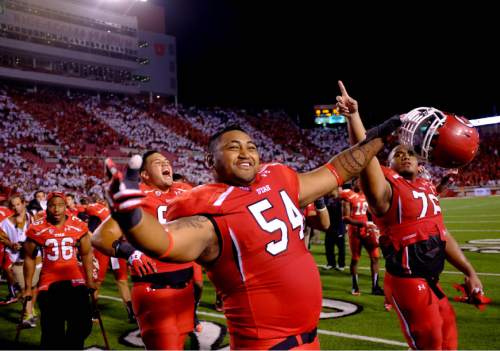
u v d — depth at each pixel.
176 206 1.93
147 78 44.03
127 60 41.38
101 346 4.92
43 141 28.70
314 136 47.72
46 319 4.05
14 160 25.28
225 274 1.89
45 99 33.22
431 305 3.06
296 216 2.02
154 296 3.38
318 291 2.03
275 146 42.84
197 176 31.41
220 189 1.95
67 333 4.06
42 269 4.18
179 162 32.91
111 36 40.38
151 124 36.97
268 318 1.88
